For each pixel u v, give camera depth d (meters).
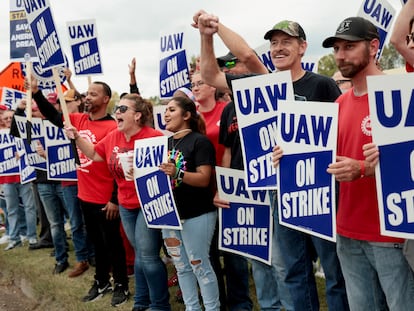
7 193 6.98
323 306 3.99
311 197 2.48
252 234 3.42
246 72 3.83
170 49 4.91
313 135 2.46
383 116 2.13
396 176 2.13
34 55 5.21
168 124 3.65
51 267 5.81
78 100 5.96
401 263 2.36
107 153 4.14
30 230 6.88
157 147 3.48
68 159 5.20
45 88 5.73
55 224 5.61
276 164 2.59
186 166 3.49
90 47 5.53
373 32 2.41
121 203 4.06
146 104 4.06
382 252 2.39
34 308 4.94
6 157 6.85
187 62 4.80
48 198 5.55
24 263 6.11
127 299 4.55
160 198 3.50
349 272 2.62
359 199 2.46
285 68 3.05
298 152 2.51
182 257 3.64
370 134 2.39
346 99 2.59
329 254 2.95
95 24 5.51
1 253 6.78
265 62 4.47
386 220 2.17
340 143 2.58
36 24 4.43
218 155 3.95
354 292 2.60
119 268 4.57
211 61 3.20
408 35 2.41
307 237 3.14
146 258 3.93
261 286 3.48
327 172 2.41
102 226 4.60
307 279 3.13
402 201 2.13
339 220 2.60
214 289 3.56
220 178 3.50
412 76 2.06
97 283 4.75
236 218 3.48
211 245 3.83
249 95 2.86
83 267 5.43
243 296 3.91
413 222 2.12
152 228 3.88
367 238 2.43
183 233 3.54
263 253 3.38
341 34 2.39
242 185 3.43
